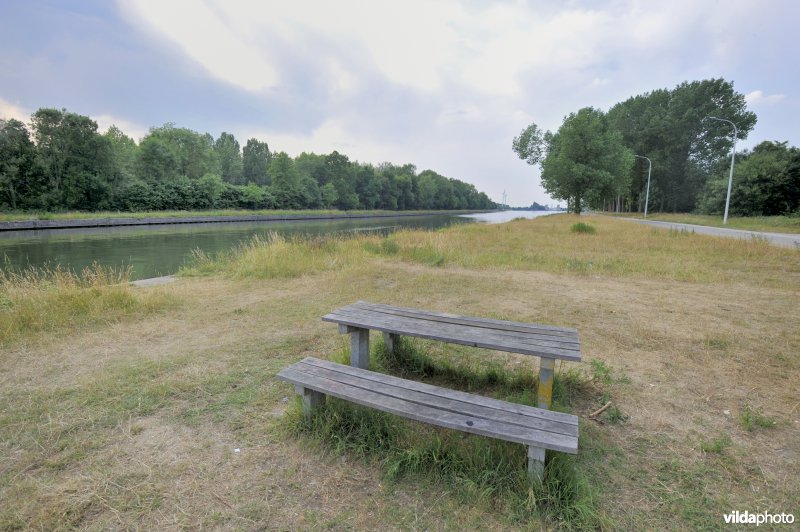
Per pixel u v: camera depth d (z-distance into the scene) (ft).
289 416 8.84
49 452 8.04
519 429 6.61
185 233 96.89
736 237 51.03
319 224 159.84
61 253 56.03
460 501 6.75
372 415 8.60
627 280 26.27
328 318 10.80
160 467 7.58
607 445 8.35
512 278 26.76
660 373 11.82
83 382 11.12
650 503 6.75
